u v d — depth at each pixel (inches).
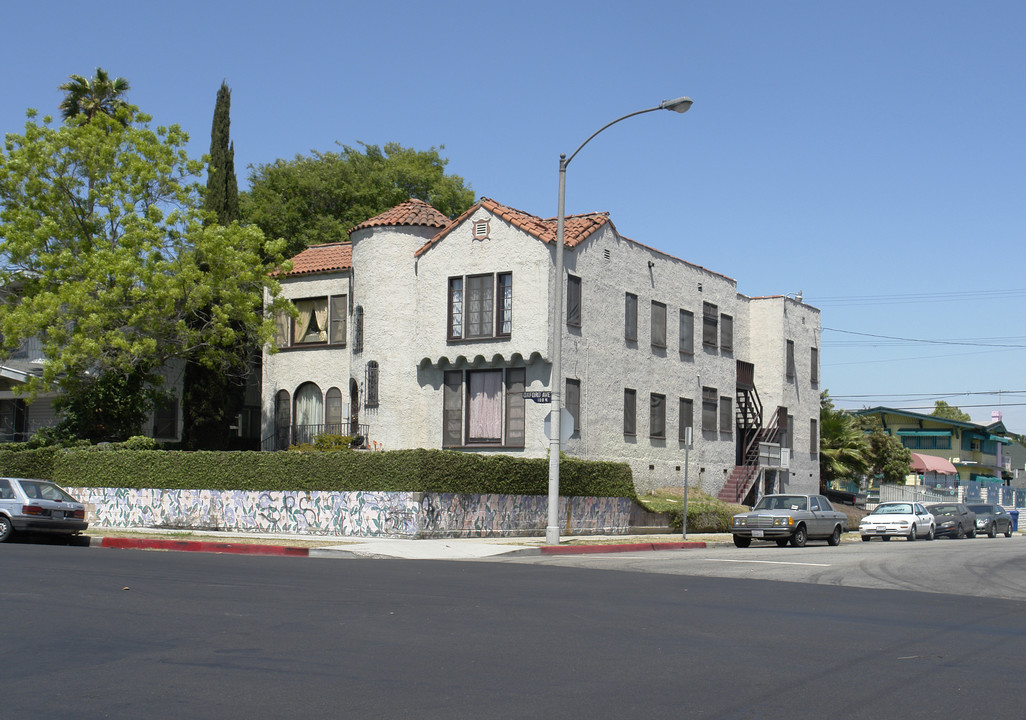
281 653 368.2
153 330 1289.4
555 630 429.4
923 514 1453.0
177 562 722.2
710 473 1584.6
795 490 1798.7
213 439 1439.5
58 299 1213.1
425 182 2284.7
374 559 826.2
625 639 411.2
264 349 1515.7
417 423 1318.9
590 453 1312.7
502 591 566.6
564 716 284.4
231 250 1305.4
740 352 1734.7
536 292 1244.5
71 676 327.9
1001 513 1774.1
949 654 394.3
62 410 1466.5
